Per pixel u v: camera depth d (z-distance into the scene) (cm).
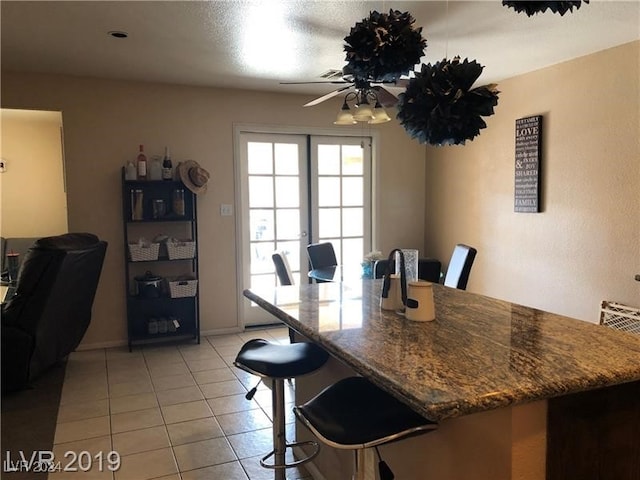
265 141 513
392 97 338
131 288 464
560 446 138
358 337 169
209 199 486
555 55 383
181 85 468
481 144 495
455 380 128
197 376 384
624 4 280
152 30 318
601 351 151
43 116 566
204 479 243
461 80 180
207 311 494
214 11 288
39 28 314
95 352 445
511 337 168
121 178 453
